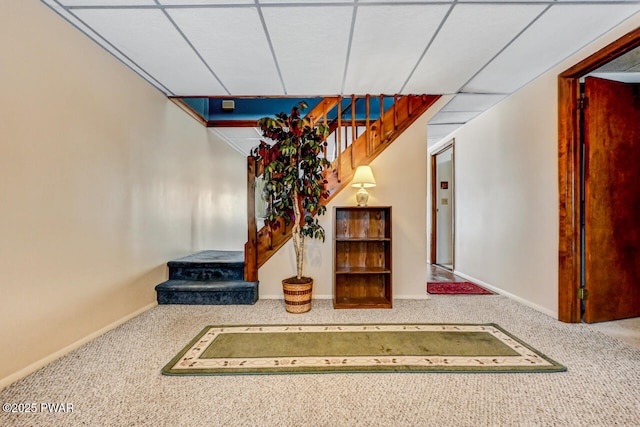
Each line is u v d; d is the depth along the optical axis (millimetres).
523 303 3150
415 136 3445
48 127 1930
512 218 3332
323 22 2061
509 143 3375
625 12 1979
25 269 1787
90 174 2273
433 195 5664
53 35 1954
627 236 2691
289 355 2049
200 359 1989
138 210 2869
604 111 2613
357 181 3164
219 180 4973
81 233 2191
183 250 3809
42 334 1892
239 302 3176
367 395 1620
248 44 2330
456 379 1766
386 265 3283
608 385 1699
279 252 3406
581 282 2625
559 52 2475
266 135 3045
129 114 2727
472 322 2654
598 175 2611
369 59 2568
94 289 2314
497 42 2320
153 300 3127
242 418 1447
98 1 1837
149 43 2312
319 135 3072
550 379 1760
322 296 3400
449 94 3352
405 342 2250
